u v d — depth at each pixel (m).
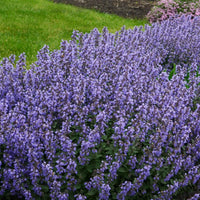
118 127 4.73
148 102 5.59
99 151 5.01
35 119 5.09
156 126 5.43
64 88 6.04
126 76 6.16
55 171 4.72
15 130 4.65
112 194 4.62
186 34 10.30
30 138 4.58
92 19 15.49
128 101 5.60
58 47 11.35
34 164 4.41
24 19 14.18
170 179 4.98
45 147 4.73
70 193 4.62
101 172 4.42
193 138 5.80
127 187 4.38
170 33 10.80
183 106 5.62
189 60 9.38
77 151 4.91
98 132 4.81
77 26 14.13
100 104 5.66
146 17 16.64
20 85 6.30
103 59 7.23
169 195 4.66
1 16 14.12
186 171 5.31
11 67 6.49
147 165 4.47
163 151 5.27
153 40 9.95
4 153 4.66
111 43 8.81
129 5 18.66
